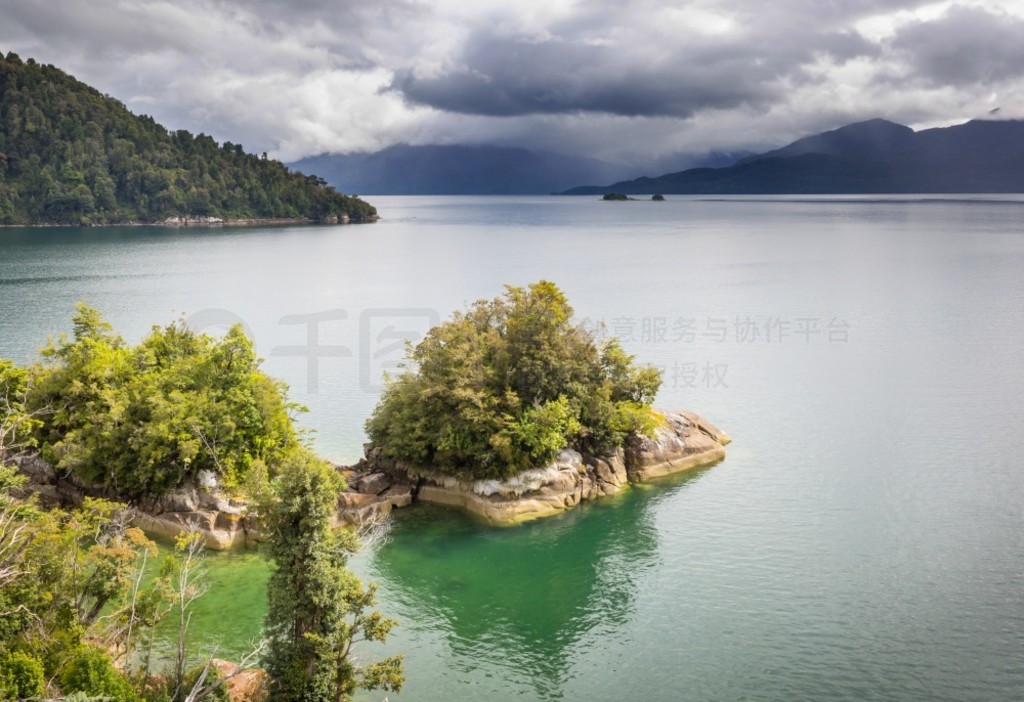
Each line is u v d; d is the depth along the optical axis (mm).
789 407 100312
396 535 65688
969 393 105250
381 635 41719
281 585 40750
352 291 196000
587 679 47500
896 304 171250
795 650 50469
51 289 190125
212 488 63062
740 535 66625
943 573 60031
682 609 55500
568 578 59531
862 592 57438
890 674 47906
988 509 71062
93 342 69250
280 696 38688
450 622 53469
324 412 96500
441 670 48000
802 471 80125
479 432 69875
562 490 71562
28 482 65938
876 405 100750
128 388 67125
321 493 40594
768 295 185375
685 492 75312
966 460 82500
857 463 82000
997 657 49469
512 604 55875
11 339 127750
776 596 57094
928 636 51875
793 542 65312
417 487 72875
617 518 69812
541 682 47125
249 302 178250
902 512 70625
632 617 54500
